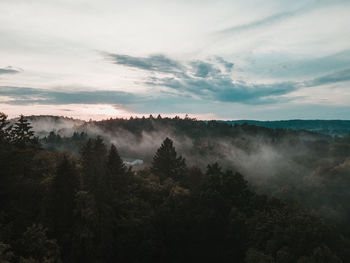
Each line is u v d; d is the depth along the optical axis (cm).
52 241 3059
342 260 3622
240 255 4234
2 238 2886
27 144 6184
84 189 4328
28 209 3672
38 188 4044
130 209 4591
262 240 3934
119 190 5009
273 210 4338
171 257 4419
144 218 4328
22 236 3089
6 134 5341
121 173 5162
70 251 3462
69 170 4031
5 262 2373
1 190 3578
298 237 3669
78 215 3812
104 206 4038
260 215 4259
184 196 5166
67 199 3850
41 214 3584
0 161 3747
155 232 4306
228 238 4416
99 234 3756
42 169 4825
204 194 4888
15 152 4266
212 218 4581
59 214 3759
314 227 3812
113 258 3862
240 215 4472
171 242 4516
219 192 4934
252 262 3578
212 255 4559
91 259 3475
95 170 4428
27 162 4525
